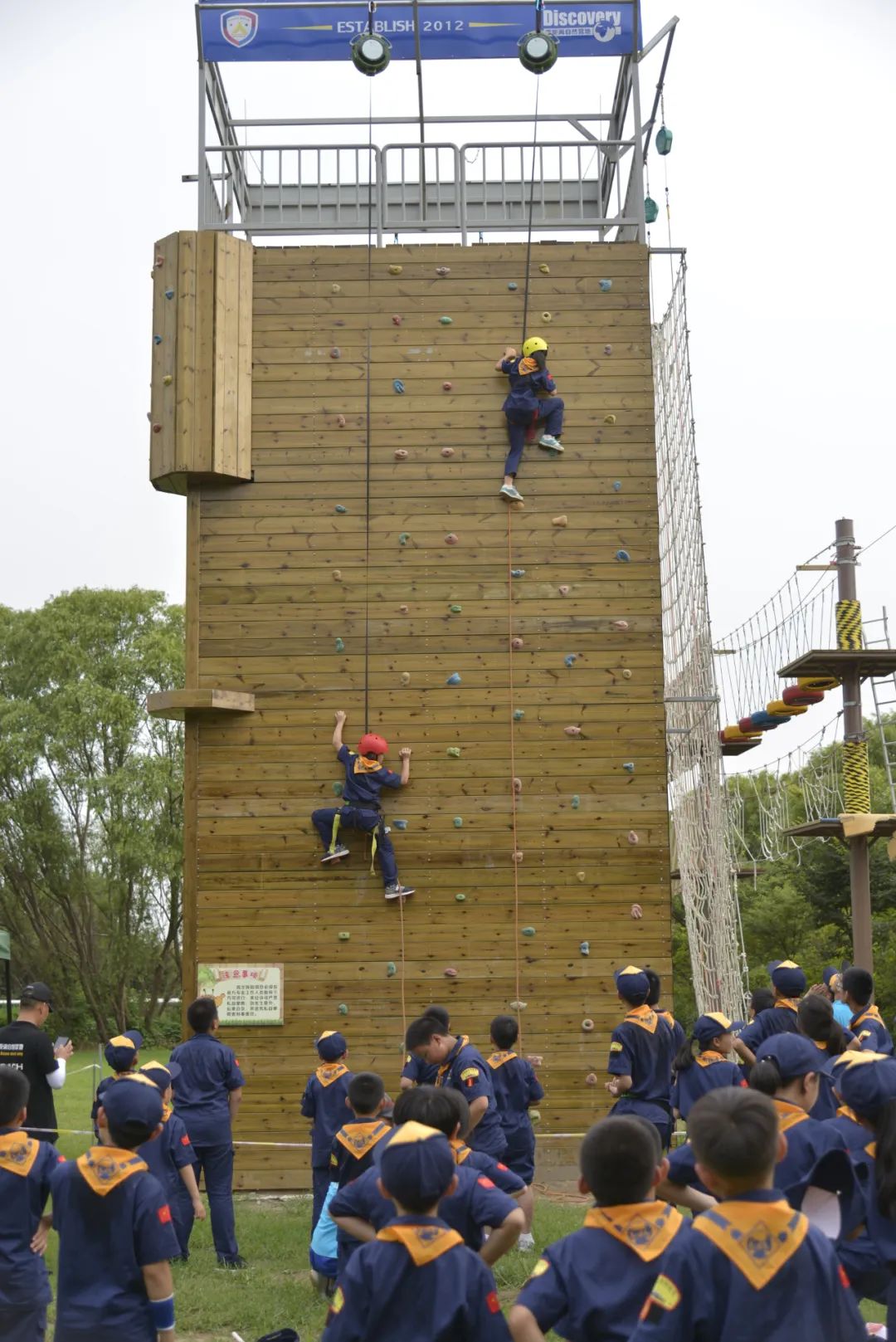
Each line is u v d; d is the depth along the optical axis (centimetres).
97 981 4000
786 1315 336
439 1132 409
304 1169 1270
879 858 3366
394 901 1310
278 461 1369
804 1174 513
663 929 1309
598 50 1453
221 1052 966
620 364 1386
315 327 1387
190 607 1350
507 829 1320
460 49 1466
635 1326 374
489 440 1373
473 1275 392
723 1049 793
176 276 1369
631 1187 390
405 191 1605
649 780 1330
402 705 1338
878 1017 860
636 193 1444
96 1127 675
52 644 3853
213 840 1320
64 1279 491
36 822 3806
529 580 1354
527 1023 1293
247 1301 815
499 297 1394
